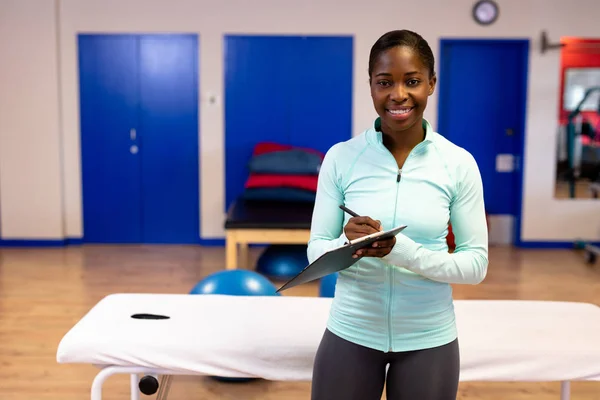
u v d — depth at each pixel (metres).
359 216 1.46
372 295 1.54
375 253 1.44
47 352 3.44
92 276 5.14
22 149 6.22
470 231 1.55
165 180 6.38
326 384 1.59
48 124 6.21
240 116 6.30
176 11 6.17
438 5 6.17
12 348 3.49
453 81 6.36
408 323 1.53
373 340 1.54
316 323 2.31
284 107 6.29
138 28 6.18
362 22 6.18
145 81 6.25
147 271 5.33
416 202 1.51
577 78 6.23
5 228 6.29
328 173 1.62
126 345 2.09
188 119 6.30
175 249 6.25
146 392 2.11
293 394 2.98
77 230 6.40
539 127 6.30
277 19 6.19
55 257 5.84
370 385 1.58
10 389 2.97
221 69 6.24
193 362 2.10
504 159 6.46
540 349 2.10
